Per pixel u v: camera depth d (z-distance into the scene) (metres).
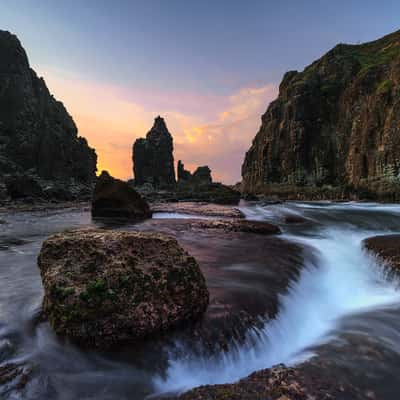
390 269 8.58
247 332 4.86
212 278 6.96
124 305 4.29
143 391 3.71
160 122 115.19
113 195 21.00
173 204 32.94
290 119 66.12
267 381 3.70
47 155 65.94
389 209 25.48
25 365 3.76
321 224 17.03
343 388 3.70
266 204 33.97
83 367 3.86
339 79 61.19
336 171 54.53
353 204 33.44
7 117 63.41
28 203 36.16
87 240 5.22
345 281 8.59
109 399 3.54
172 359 4.16
